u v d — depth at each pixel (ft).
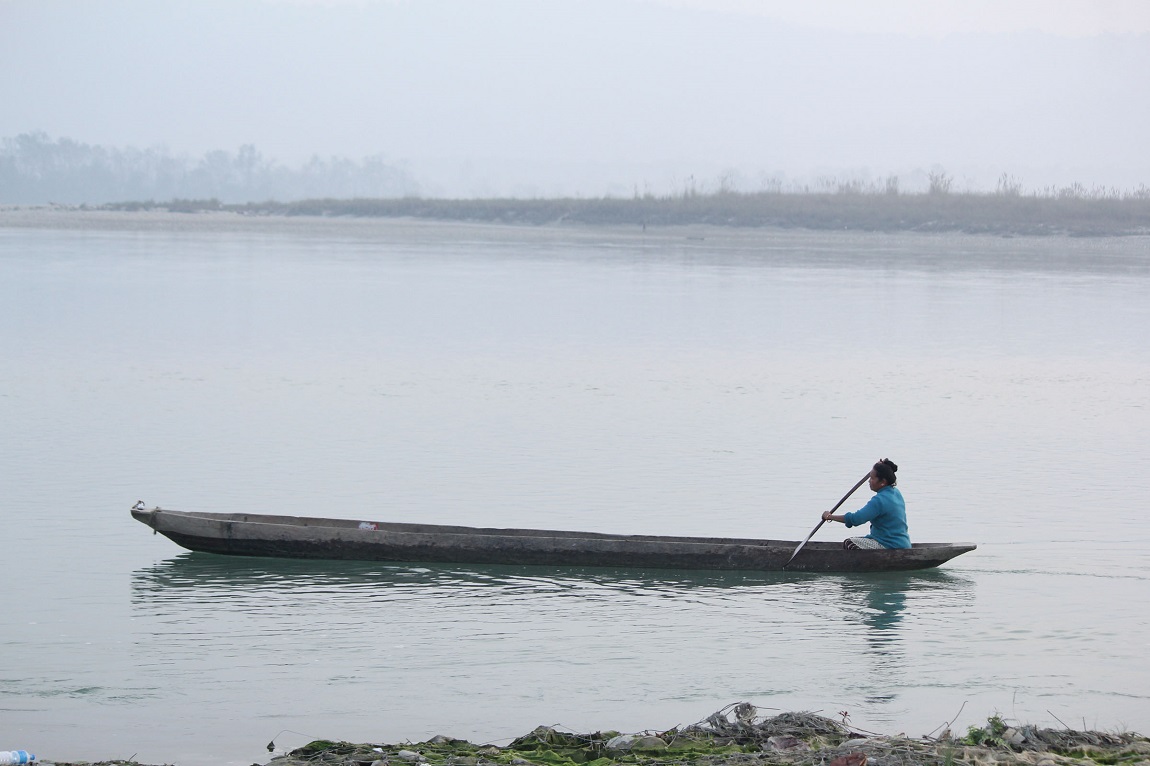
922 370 94.12
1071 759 28.76
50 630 39.45
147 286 147.02
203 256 202.90
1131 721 33.50
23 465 61.16
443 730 32.71
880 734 31.68
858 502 56.59
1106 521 53.78
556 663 37.29
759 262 203.92
